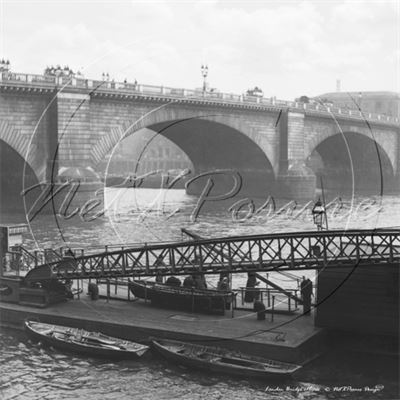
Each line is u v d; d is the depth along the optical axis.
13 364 28.72
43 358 29.44
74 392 25.94
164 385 26.39
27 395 25.66
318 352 29.22
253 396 25.33
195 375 27.27
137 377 27.19
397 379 26.86
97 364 28.67
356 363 28.58
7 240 38.59
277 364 26.88
